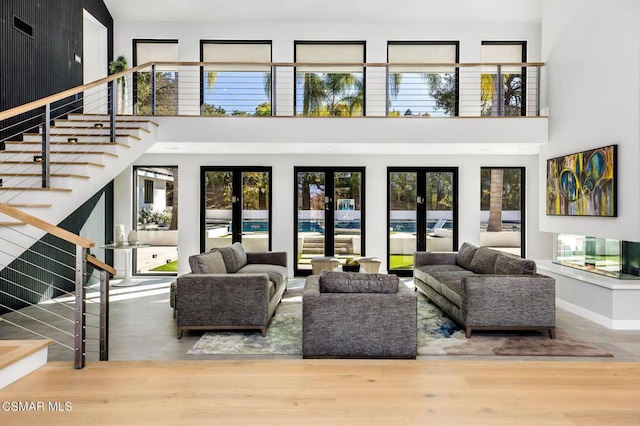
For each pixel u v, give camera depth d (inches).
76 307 122.0
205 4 319.6
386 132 265.0
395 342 152.5
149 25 328.8
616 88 199.3
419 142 264.8
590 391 109.7
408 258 340.2
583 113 226.7
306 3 318.3
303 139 263.4
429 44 332.8
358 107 327.6
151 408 99.1
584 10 226.2
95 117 261.1
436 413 97.5
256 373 120.0
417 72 326.3
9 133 223.9
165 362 127.8
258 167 336.2
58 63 269.3
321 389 109.8
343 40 329.7
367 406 100.7
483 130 264.7
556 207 250.4
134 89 327.9
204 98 327.3
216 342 172.6
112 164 215.6
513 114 327.3
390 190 339.6
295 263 338.3
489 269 220.2
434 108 327.0
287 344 169.9
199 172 335.9
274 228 335.9
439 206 339.3
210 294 179.5
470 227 335.9
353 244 339.0
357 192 338.6
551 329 177.0
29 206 156.9
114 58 329.1
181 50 329.1
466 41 328.8
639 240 184.1
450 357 156.3
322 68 327.3
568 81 241.9
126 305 241.0
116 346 167.9
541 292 177.0
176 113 326.6
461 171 335.6
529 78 320.5
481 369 124.2
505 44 333.4
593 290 205.5
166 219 344.5
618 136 197.9
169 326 197.3
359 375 119.1
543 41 273.4
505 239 341.4
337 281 156.3
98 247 312.0
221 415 96.0
